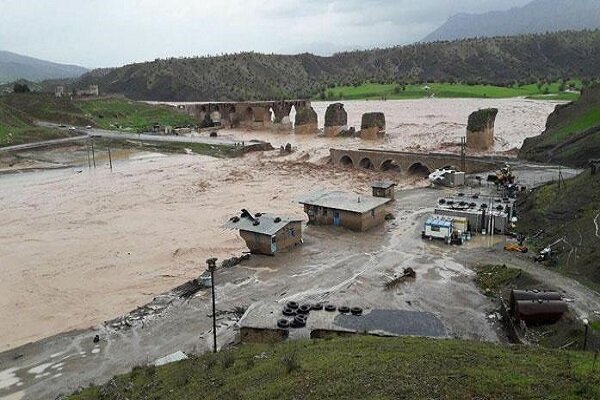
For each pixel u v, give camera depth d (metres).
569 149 98.94
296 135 185.88
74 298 55.56
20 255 69.56
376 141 156.75
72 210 91.38
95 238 75.69
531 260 55.91
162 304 51.81
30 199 99.56
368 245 64.25
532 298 41.62
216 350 38.91
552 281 48.72
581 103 118.75
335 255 61.28
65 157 144.00
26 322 50.62
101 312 51.78
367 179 107.88
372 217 70.94
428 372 25.39
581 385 23.17
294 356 30.00
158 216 86.25
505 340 40.62
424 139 154.12
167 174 120.25
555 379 24.22
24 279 61.31
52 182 114.00
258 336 40.47
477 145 130.25
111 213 89.00
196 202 94.75
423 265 56.94
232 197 97.19
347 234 68.62
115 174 121.56
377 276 54.50
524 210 71.06
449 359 27.67
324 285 52.75
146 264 64.56
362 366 27.09
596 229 54.56
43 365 42.19
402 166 111.50
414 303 47.75
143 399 30.53
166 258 66.19
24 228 81.50
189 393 29.34
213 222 81.50
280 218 64.56
